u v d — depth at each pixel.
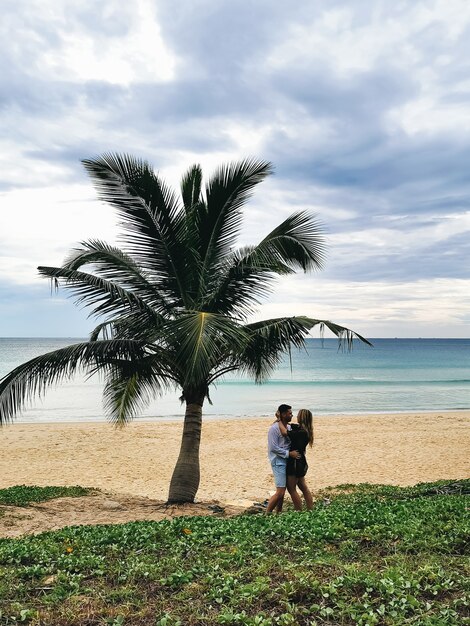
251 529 7.12
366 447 22.69
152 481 17.08
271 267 11.84
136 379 12.95
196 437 12.20
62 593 5.19
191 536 6.89
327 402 41.94
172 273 12.05
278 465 9.64
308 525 7.06
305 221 11.61
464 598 4.70
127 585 5.34
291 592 4.93
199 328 9.59
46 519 10.56
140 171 11.15
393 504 8.65
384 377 65.62
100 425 28.80
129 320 11.52
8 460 19.78
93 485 16.33
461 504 8.12
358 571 5.34
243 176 12.12
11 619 4.69
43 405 39.56
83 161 11.07
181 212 11.73
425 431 26.97
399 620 4.41
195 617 4.66
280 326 11.47
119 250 12.21
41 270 10.84
